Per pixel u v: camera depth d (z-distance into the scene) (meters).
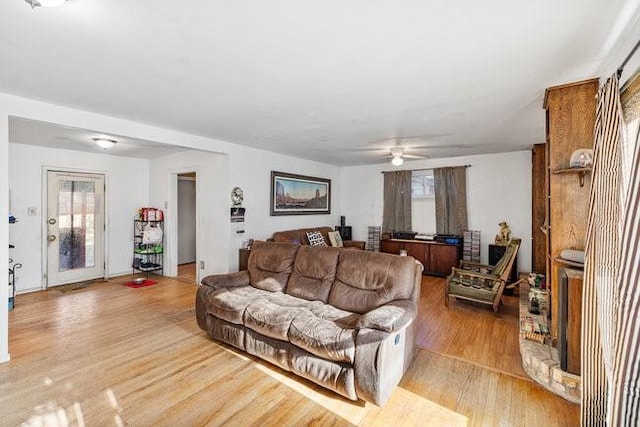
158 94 2.59
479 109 2.97
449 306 3.95
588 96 2.27
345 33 1.67
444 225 5.77
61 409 1.90
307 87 2.44
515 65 2.04
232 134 4.03
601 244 1.68
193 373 2.33
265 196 5.17
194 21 1.56
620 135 1.56
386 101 2.76
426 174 6.07
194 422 1.81
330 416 1.89
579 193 2.33
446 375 2.34
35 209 4.58
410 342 2.44
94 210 5.25
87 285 4.89
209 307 2.84
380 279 2.60
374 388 1.87
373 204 6.78
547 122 2.59
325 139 4.32
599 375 1.71
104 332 3.05
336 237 6.03
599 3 1.40
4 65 2.04
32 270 4.56
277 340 2.37
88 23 1.57
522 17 1.52
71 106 2.88
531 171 5.08
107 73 2.17
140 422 1.80
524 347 2.40
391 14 1.50
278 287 3.11
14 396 2.02
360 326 2.01
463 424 1.83
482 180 5.52
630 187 1.34
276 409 1.94
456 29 1.63
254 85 2.40
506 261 3.73
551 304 2.48
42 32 1.65
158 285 4.92
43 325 3.22
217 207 4.68
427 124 3.52
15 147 4.38
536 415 1.90
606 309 1.60
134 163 5.77
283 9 1.46
